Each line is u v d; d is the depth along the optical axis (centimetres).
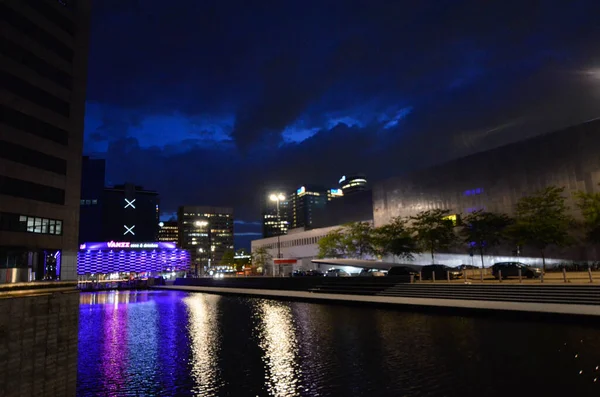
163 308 5050
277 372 1852
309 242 12144
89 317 4194
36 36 2500
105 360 2227
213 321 3622
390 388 1559
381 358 1994
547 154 6181
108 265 14038
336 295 4922
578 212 5716
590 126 5728
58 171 2561
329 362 1978
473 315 3016
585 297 2950
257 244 15638
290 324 3200
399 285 4553
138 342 2725
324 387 1614
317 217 13488
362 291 4953
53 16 2627
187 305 5338
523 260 6278
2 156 2238
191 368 1995
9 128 2284
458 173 7519
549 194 5481
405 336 2462
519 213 5691
